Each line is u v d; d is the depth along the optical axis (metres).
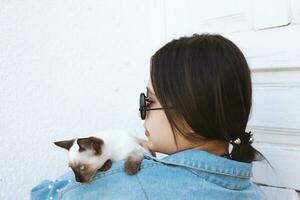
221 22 1.27
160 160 0.79
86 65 1.28
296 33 1.11
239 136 0.81
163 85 0.78
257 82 1.20
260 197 0.86
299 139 1.15
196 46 0.78
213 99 0.75
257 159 0.92
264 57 1.18
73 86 1.25
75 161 0.83
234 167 0.77
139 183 0.75
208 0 1.30
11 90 1.11
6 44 1.11
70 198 0.78
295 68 1.13
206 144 0.82
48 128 1.18
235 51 0.79
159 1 1.41
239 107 0.78
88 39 1.29
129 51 1.40
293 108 1.15
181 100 0.76
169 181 0.74
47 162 1.18
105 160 0.85
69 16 1.24
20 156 1.13
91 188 0.78
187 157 0.76
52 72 1.20
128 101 1.40
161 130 0.84
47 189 0.94
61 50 1.22
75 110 1.25
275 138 1.19
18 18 1.13
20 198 1.13
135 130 1.42
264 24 1.17
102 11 1.32
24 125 1.14
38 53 1.17
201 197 0.73
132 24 1.41
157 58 0.81
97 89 1.31
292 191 1.17
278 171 1.19
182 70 0.76
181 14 1.37
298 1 1.11
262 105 1.20
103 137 0.89
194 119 0.76
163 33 1.41
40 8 1.17
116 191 0.75
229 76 0.76
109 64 1.34
